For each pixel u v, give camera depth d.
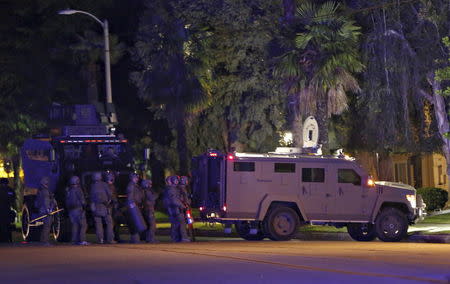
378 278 35.75
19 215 130.75
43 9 143.88
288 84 100.88
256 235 76.94
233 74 113.00
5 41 143.00
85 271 39.12
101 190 65.88
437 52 93.00
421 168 129.62
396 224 73.62
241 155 71.38
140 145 143.88
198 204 74.69
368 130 103.88
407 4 95.75
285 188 71.81
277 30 107.44
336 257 46.06
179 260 44.22
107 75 100.50
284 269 39.28
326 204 72.56
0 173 153.38
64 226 74.06
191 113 116.94
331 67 95.31
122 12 149.38
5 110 143.00
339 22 95.81
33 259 45.94
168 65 114.25
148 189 68.50
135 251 51.19
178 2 112.38
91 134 77.75
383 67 95.19
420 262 43.19
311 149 76.12
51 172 75.62
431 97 95.94
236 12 108.25
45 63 144.88
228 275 36.97
